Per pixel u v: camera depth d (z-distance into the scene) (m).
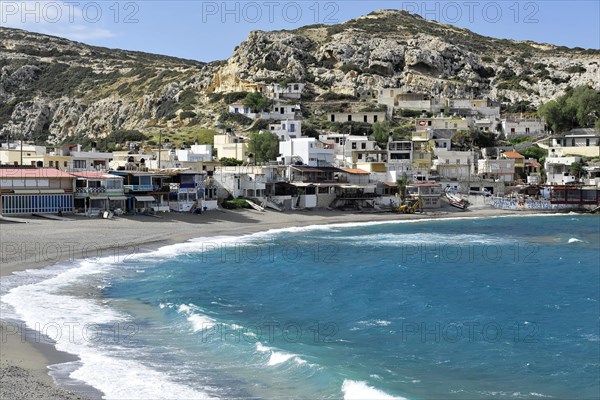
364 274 64.50
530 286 60.44
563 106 189.25
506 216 135.38
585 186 143.12
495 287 59.59
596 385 33.41
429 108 199.12
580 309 50.97
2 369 29.94
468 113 199.75
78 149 124.19
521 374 35.00
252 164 134.38
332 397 29.64
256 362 34.31
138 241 79.81
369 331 43.06
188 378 31.28
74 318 41.53
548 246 89.19
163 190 105.38
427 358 37.44
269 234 96.94
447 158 155.75
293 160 134.12
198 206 109.81
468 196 146.62
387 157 152.62
